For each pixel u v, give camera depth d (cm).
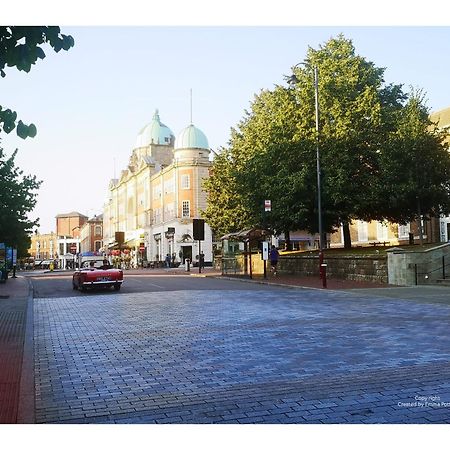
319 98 2903
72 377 693
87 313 1449
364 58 3142
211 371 708
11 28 465
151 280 3094
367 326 1075
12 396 593
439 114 3747
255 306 1520
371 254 2433
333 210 2912
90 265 2505
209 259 6009
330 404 542
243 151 3809
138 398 584
